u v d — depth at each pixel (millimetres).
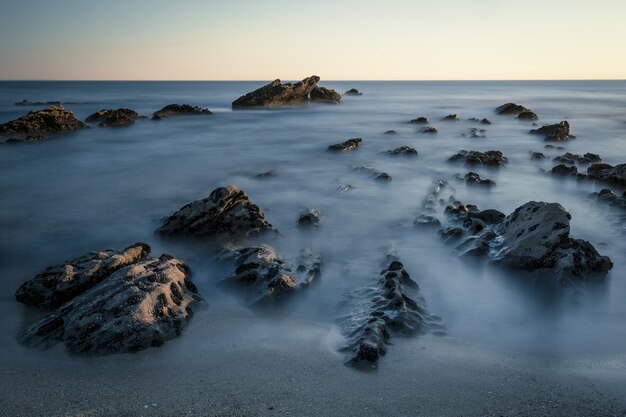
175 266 7805
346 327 6723
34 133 27281
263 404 5035
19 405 5016
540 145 25766
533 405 5074
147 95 91250
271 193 15062
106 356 6000
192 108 42938
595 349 6297
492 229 10258
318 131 32469
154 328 6301
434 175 17672
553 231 8539
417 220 11523
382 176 16594
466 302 7680
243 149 24781
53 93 100938
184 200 14258
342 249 10109
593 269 8336
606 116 44094
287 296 7652
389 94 93500
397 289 7312
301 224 11656
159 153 23438
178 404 5043
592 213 12594
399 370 5699
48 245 10422
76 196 14758
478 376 5609
